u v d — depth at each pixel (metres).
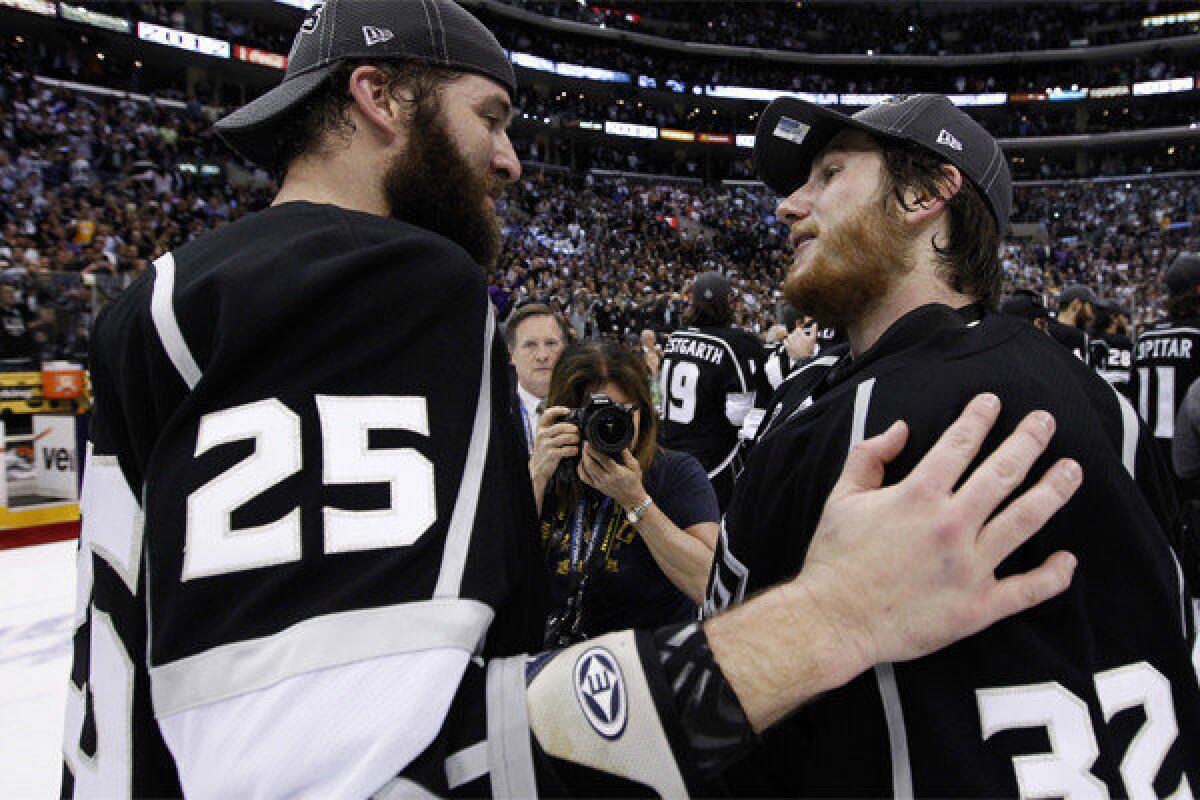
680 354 3.98
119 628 0.56
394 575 0.48
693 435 3.96
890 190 0.79
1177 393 3.81
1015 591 0.51
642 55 28.25
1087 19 29.12
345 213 0.63
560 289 15.89
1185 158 28.03
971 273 0.81
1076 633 0.59
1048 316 4.42
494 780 0.48
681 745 0.49
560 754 0.51
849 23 29.83
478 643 0.53
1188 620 0.72
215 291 0.56
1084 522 0.60
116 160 14.72
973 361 0.63
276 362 0.53
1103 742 0.57
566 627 1.65
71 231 11.77
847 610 0.50
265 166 0.83
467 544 0.52
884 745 0.58
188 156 16.31
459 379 0.57
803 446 0.68
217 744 0.45
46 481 5.96
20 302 6.42
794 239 0.87
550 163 26.84
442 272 0.59
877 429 0.60
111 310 0.67
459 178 0.73
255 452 0.50
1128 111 28.75
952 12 30.09
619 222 23.89
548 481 1.76
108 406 0.63
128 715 0.54
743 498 0.73
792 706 0.51
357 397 0.53
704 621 0.54
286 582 0.47
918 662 0.57
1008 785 0.55
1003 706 0.56
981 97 29.34
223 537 0.48
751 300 18.58
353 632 0.46
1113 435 0.70
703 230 26.09
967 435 0.53
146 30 17.72
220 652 0.46
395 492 0.51
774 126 0.90
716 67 29.19
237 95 20.62
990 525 0.51
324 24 0.72
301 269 0.55
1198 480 3.06
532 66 25.09
